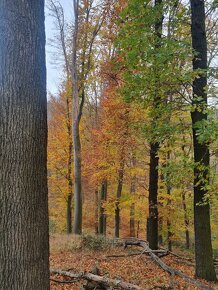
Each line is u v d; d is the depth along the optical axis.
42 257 3.51
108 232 27.55
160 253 11.88
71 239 13.42
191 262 11.93
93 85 21.34
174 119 11.07
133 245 14.14
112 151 17.20
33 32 3.63
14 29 3.54
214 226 19.77
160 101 9.11
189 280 7.97
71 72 17.66
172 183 9.27
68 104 22.44
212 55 10.91
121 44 8.95
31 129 3.53
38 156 3.58
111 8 16.28
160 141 9.48
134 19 9.18
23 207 3.40
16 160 3.41
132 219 23.03
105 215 23.98
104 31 17.00
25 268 3.35
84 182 25.12
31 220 3.44
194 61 8.95
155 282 7.71
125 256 11.13
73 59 17.44
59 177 23.97
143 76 8.39
